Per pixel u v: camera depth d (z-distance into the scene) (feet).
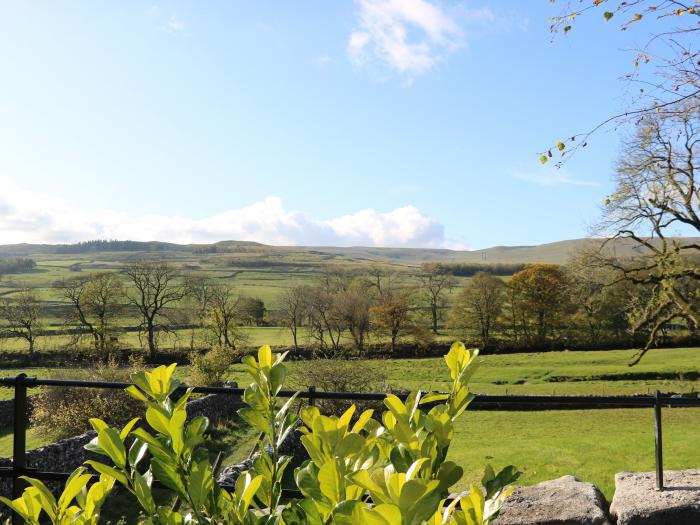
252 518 4.22
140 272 219.41
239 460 78.89
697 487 12.49
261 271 579.07
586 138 22.30
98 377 90.22
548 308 215.92
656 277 82.12
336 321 224.53
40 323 199.62
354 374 102.89
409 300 238.68
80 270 547.08
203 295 222.07
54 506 4.07
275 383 4.88
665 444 69.62
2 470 9.78
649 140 69.87
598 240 85.46
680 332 203.72
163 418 4.08
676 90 23.68
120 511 47.98
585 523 12.05
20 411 9.88
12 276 449.48
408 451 3.88
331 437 3.76
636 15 20.62
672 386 154.81
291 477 7.90
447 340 232.12
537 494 13.44
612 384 162.09
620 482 13.51
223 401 111.55
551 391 154.51
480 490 3.39
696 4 20.01
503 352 221.05
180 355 212.02
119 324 213.87
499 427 108.37
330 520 3.68
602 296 88.53
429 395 4.38
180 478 4.10
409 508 2.60
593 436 88.74
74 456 65.77
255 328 264.93
